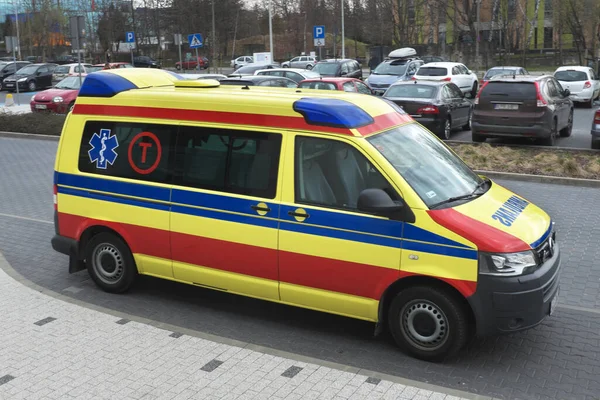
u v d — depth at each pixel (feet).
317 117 18.01
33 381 16.22
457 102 59.16
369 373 16.43
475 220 16.70
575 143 53.72
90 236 22.58
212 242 19.57
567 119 56.13
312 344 18.69
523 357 17.72
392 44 200.34
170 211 20.24
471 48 176.76
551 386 16.19
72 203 22.35
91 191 21.85
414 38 205.26
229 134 19.26
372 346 18.49
